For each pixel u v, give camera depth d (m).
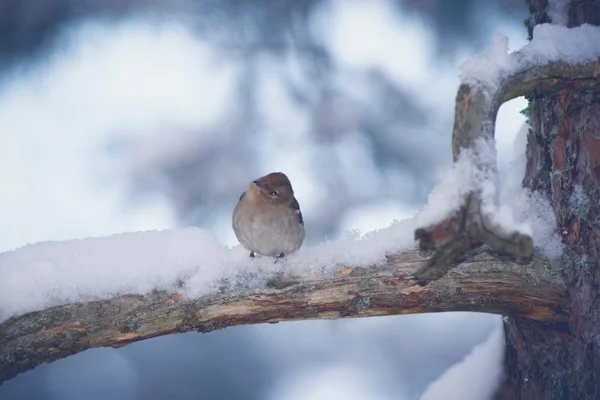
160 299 5.10
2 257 5.06
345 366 12.45
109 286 5.06
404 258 5.24
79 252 5.15
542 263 5.22
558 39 5.07
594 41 5.13
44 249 5.13
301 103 12.15
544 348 5.42
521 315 5.29
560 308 5.23
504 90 4.75
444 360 12.36
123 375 12.34
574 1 5.45
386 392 12.30
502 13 12.30
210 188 12.01
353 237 5.40
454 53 12.48
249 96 12.27
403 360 12.51
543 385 5.39
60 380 12.24
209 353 12.46
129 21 12.83
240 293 5.18
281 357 12.49
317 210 11.57
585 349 5.16
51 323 4.93
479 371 5.89
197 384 12.29
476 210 4.29
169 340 12.45
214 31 12.67
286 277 5.23
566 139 5.30
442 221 4.38
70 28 12.68
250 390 12.29
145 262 5.18
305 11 12.39
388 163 11.89
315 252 5.32
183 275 5.18
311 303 5.21
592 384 5.11
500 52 4.79
